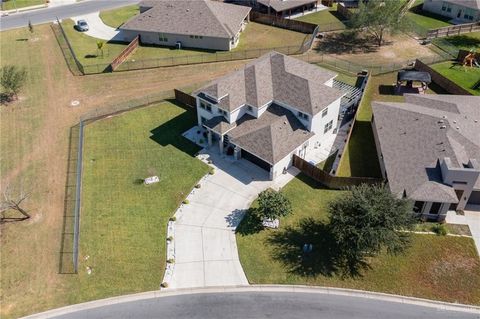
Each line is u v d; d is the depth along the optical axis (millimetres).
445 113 46688
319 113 45000
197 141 49750
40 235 38938
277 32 75688
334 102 46969
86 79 62406
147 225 39906
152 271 35969
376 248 34312
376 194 35938
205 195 42844
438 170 39844
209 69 64188
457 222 39344
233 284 35031
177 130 51656
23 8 86000
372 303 33438
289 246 37812
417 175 39781
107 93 59062
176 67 64875
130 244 38156
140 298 34094
